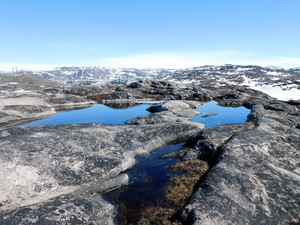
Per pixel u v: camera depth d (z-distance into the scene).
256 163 17.73
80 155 19.50
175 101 51.06
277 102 46.12
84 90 73.88
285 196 14.19
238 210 12.80
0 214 12.27
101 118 40.72
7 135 22.42
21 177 15.55
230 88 96.94
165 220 13.14
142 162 21.69
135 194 16.30
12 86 82.75
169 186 17.06
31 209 12.86
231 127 26.64
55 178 16.58
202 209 12.68
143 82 92.31
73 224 12.34
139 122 35.06
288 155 19.69
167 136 27.81
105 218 13.55
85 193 16.33
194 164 20.08
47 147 19.55
